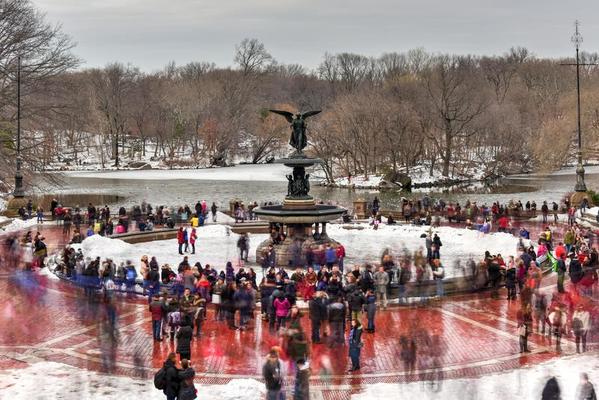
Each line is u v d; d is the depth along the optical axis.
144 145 167.75
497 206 60.47
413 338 24.97
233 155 155.62
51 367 21.88
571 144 120.44
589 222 55.47
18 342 24.55
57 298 30.86
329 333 25.20
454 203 79.44
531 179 118.06
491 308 29.58
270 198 88.75
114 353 23.45
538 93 167.50
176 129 161.50
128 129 171.00
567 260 37.56
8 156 68.81
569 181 112.00
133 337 25.39
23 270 36.97
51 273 36.06
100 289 31.67
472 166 129.00
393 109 113.75
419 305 30.08
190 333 22.23
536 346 24.19
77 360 22.70
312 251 38.41
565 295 31.02
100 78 166.50
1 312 28.53
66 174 132.62
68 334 25.53
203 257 43.34
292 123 41.38
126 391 19.80
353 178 114.00
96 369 21.81
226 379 21.14
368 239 51.47
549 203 79.12
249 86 174.00
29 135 84.94
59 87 73.38
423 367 22.02
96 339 24.95
